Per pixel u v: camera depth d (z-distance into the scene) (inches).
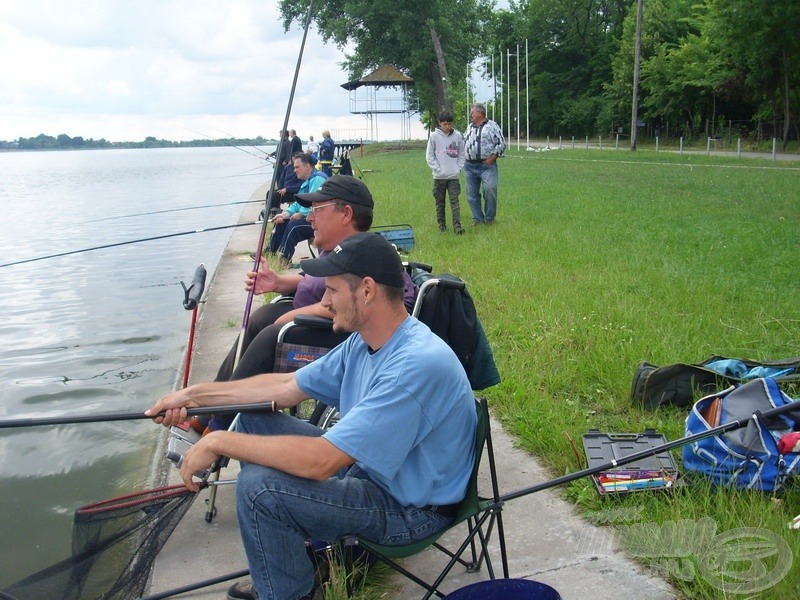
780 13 1359.5
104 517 113.0
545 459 163.0
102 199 1013.2
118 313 351.9
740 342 215.3
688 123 2021.4
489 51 1990.7
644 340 216.7
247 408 115.2
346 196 163.5
